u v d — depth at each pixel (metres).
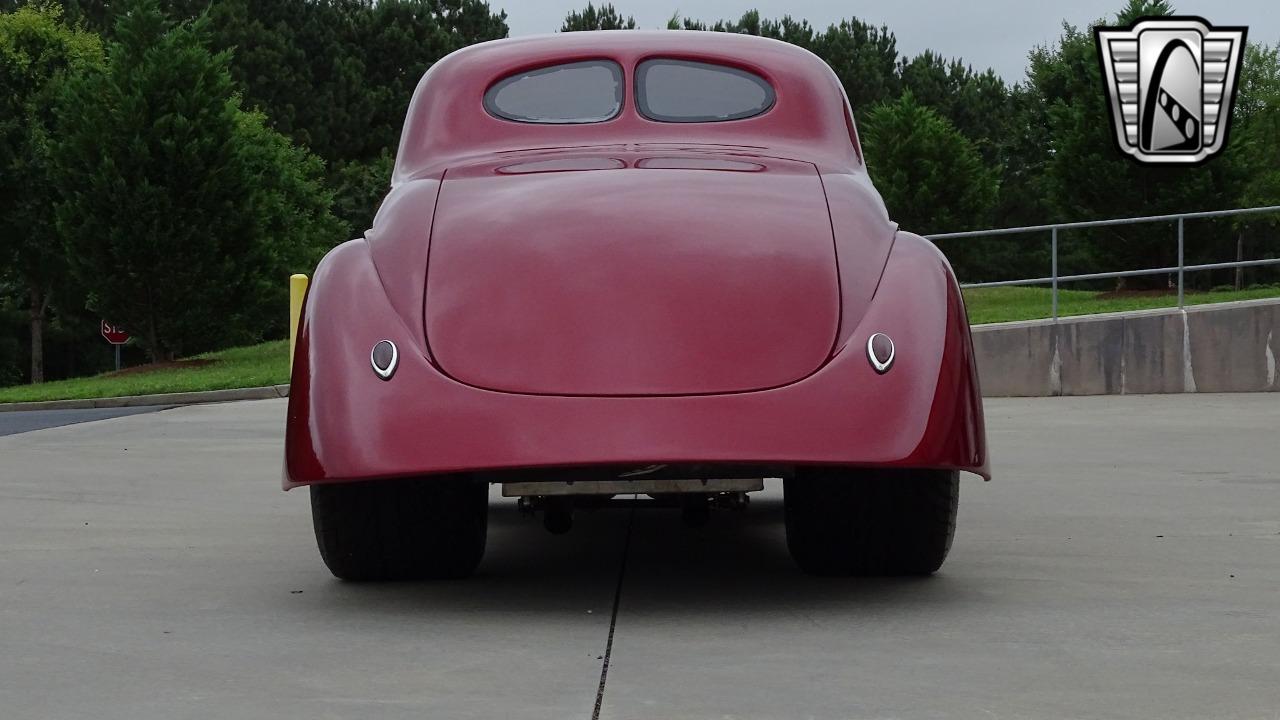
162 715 2.78
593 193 3.94
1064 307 17.61
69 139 25.83
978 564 4.59
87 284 25.56
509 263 3.73
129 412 14.99
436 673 3.10
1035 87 58.28
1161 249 23.84
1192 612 3.76
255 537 5.51
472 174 4.21
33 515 6.23
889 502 4.08
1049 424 11.08
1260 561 4.64
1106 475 7.44
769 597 4.00
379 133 66.81
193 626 3.68
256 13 67.75
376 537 4.16
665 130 4.53
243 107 61.56
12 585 4.37
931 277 3.79
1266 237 54.16
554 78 4.69
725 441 3.45
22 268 41.50
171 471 8.27
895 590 4.10
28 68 46.16
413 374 3.57
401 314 3.70
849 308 3.67
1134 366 15.43
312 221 50.88
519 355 3.56
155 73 25.73
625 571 4.52
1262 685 2.96
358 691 2.95
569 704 2.82
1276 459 8.22
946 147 41.97
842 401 3.53
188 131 25.38
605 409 3.47
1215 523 5.61
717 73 4.70
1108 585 4.18
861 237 3.88
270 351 28.14
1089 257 24.41
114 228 25.12
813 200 4.00
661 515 6.13
